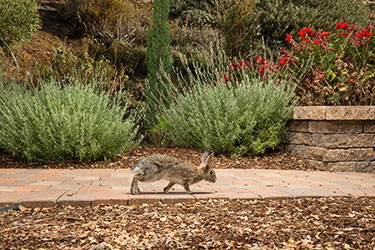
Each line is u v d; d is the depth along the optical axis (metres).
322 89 8.80
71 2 17.83
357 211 4.44
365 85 8.70
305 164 8.21
